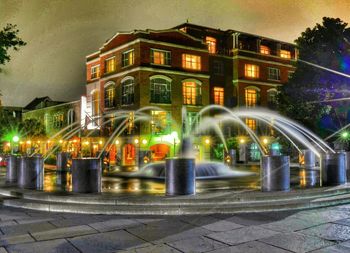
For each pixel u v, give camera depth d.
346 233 7.28
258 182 13.78
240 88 49.12
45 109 61.88
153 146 41.91
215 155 45.91
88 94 50.81
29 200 10.59
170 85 42.97
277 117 34.62
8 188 12.54
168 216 8.95
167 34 43.22
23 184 12.46
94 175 10.92
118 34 44.47
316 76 29.67
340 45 29.44
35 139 57.56
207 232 7.41
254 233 7.30
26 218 8.81
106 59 46.62
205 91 45.59
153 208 9.17
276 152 36.44
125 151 42.84
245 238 6.95
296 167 26.14
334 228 7.67
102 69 47.25
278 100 33.78
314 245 6.49
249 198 9.89
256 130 49.50
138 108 40.75
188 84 44.62
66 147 49.28
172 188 10.37
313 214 9.09
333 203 10.36
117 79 44.38
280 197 10.19
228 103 48.88
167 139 42.03
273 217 8.76
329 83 29.27
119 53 44.22
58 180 15.19
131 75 42.09
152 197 9.92
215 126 47.00
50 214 9.31
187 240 6.84
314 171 20.52
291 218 8.64
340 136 30.66
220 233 7.32
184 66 44.19
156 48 42.16
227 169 18.17
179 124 43.12
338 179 12.71
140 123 40.53
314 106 29.98
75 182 10.95
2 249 6.29
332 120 31.00
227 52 50.19
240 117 48.25
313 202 9.96
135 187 12.38
